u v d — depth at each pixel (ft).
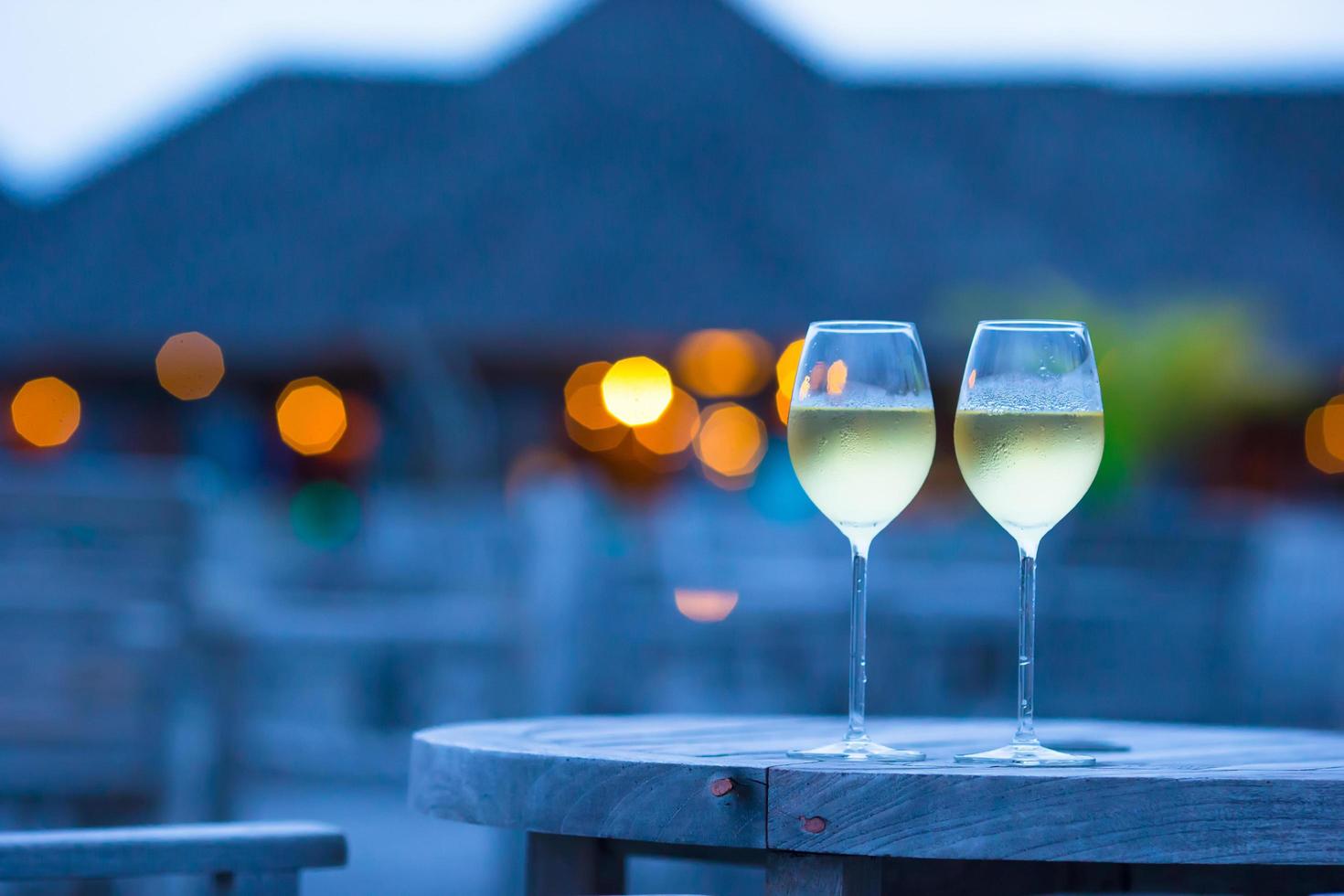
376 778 22.00
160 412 51.88
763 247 44.34
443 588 22.98
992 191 47.14
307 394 49.44
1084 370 5.75
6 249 48.91
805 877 4.96
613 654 20.43
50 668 14.56
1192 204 47.91
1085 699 20.54
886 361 5.70
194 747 16.21
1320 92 54.19
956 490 42.52
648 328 43.06
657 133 47.37
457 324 43.57
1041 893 7.07
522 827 5.34
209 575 16.72
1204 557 20.57
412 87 51.03
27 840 5.93
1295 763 5.53
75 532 15.08
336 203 47.21
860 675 5.72
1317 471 48.29
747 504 34.24
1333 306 45.68
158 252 47.16
